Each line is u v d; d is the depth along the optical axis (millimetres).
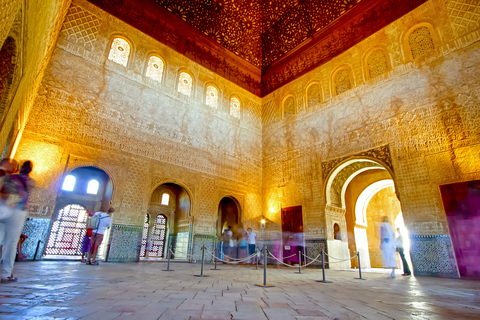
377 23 11562
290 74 14719
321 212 11297
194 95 12938
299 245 11719
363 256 13719
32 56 4914
